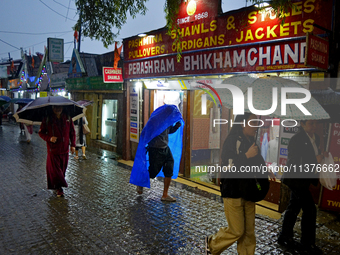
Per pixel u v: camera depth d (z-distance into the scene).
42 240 4.01
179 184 6.87
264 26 5.47
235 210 3.00
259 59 5.62
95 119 12.36
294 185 3.59
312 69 4.83
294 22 5.00
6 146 11.81
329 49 4.59
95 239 4.04
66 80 14.65
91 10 5.79
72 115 6.27
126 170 8.15
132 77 9.18
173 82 7.55
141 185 5.79
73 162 9.09
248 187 2.95
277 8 4.88
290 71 5.12
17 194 5.97
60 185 5.80
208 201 5.65
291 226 3.77
